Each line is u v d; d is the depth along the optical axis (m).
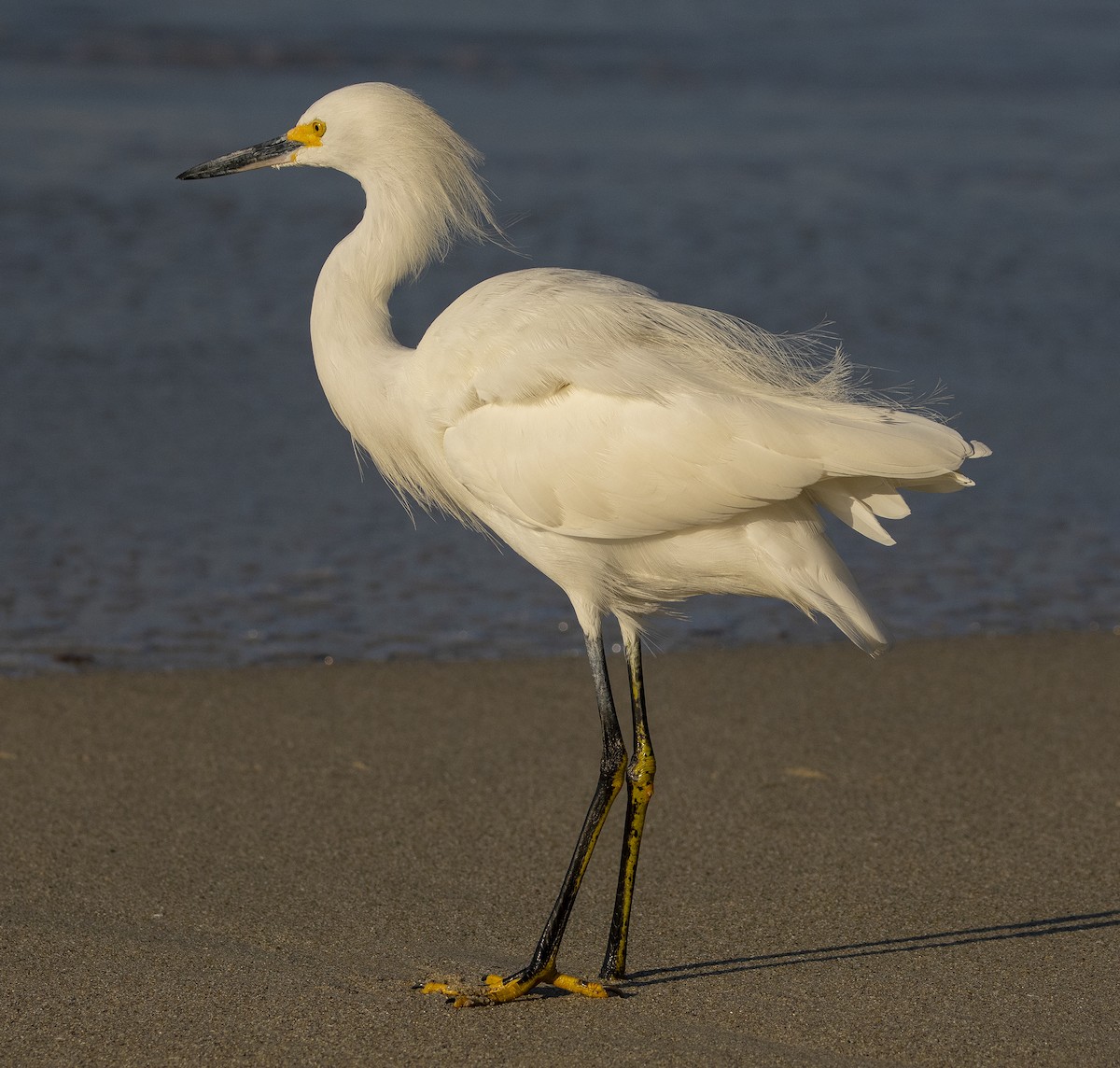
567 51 47.00
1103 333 22.80
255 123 32.81
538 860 9.41
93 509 15.65
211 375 19.75
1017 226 28.88
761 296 23.30
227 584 14.12
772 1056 6.90
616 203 28.59
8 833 9.52
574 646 13.35
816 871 9.23
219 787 10.36
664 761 11.02
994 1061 6.85
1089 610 14.36
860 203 29.94
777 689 12.46
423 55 44.22
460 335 8.24
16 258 23.56
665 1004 7.46
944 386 20.05
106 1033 7.00
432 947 8.15
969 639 13.59
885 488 7.74
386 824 9.87
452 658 12.91
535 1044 7.02
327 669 12.53
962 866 9.30
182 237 25.34
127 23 45.47
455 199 9.48
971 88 44.81
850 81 45.00
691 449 7.61
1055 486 17.41
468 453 8.17
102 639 12.84
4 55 39.94
